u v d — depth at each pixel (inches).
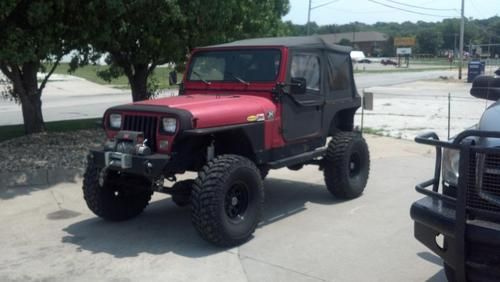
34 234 241.9
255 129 239.1
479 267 143.4
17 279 194.7
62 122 568.1
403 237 233.3
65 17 349.1
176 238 235.3
